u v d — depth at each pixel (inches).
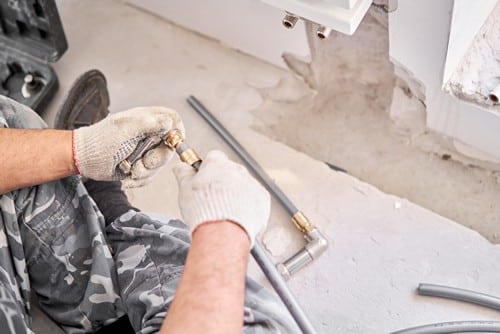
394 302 52.4
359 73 61.3
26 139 42.7
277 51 62.5
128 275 44.2
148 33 68.2
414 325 51.3
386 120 61.9
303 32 57.9
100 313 44.9
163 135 42.8
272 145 60.8
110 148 42.3
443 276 53.1
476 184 58.2
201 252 34.8
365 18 54.0
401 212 56.1
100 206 49.6
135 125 42.0
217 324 32.5
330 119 63.0
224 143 61.2
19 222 44.6
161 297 42.3
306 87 64.2
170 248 44.3
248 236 36.2
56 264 45.1
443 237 54.6
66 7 70.4
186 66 65.9
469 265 53.2
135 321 43.3
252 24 60.6
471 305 51.5
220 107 63.5
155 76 65.7
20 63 63.6
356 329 51.8
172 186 59.7
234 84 64.5
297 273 54.4
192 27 67.0
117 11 69.7
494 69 51.1
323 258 54.8
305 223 53.9
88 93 57.7
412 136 60.5
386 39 55.4
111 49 67.7
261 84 64.2
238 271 34.5
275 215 57.2
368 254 54.6
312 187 58.3
